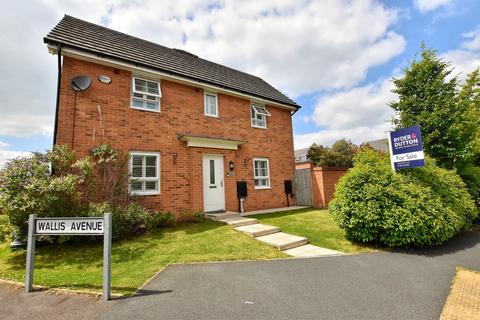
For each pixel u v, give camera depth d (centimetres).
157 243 583
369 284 359
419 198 547
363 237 561
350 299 311
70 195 555
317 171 1202
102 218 340
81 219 347
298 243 581
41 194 510
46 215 529
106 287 316
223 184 997
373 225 543
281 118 1329
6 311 285
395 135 629
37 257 503
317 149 2542
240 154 1090
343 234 661
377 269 424
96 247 559
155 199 812
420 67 943
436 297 315
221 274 404
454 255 501
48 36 692
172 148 884
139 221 654
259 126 1205
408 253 517
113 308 291
